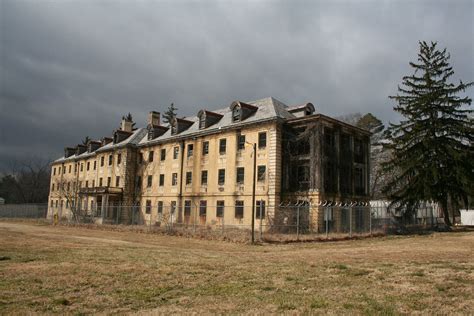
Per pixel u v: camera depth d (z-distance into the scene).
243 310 7.35
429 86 37.38
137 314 7.09
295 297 8.37
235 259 15.22
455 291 8.83
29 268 12.01
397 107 38.97
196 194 42.84
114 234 31.52
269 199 34.81
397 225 35.25
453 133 35.81
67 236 27.14
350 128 38.94
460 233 30.28
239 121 39.31
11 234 26.73
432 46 38.16
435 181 34.62
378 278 10.50
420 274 10.88
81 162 67.00
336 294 8.64
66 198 64.00
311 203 33.66
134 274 11.21
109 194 51.88
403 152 37.62
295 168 36.59
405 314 7.06
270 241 25.02
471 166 34.72
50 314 7.05
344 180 37.66
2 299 8.08
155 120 57.59
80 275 10.91
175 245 22.67
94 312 7.27
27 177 104.88
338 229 33.38
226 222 38.28
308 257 15.98
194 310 7.37
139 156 53.75
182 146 45.91
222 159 40.44
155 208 48.62
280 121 36.06
